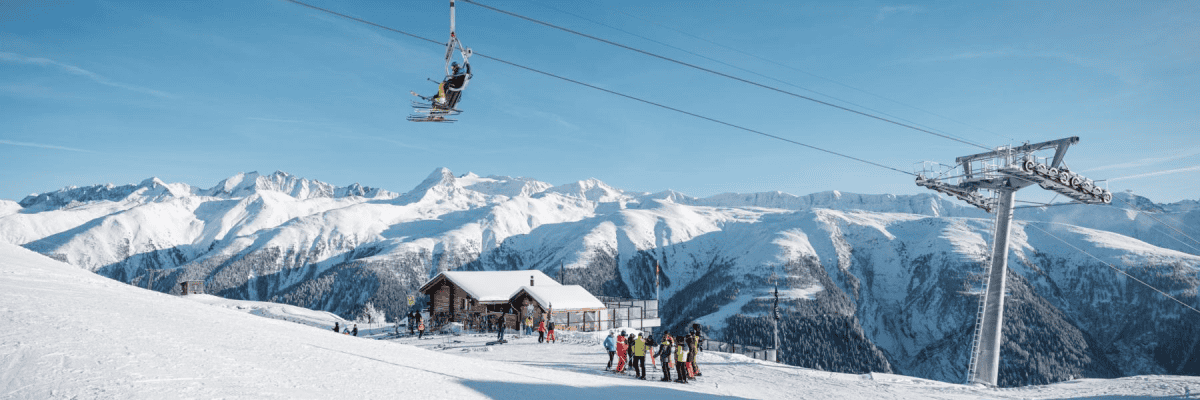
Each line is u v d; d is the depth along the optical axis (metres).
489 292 60.31
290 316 74.88
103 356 13.77
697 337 28.28
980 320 33.84
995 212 37.03
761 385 26.42
